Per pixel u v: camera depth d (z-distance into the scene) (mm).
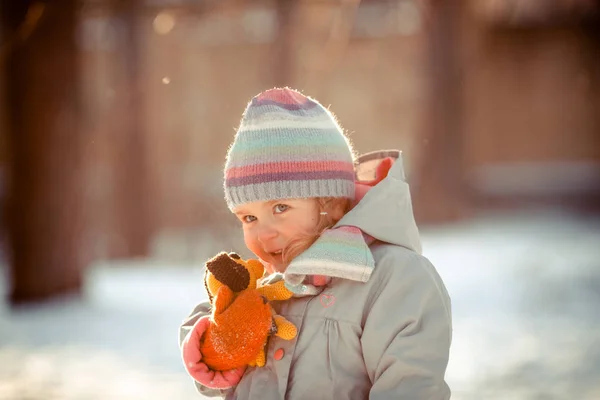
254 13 22391
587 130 25359
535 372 6059
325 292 2455
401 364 2299
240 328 2365
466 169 18516
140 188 15289
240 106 22625
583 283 10047
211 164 22172
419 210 18078
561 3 24719
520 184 22844
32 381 6035
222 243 13812
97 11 13742
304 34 18984
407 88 23078
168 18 13703
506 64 25500
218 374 2447
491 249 13898
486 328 7844
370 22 22766
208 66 22750
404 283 2395
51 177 10070
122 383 5891
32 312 9453
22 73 9922
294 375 2418
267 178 2461
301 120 2504
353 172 2604
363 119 23359
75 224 10297
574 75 25281
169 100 22438
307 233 2490
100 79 19328
